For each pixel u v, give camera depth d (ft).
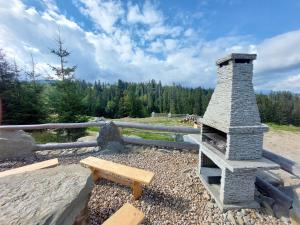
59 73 29.84
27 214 5.21
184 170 13.70
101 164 11.27
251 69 9.64
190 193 11.04
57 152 17.42
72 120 27.63
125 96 114.21
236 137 9.56
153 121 60.34
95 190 10.71
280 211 9.83
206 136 12.53
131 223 6.75
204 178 12.30
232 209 9.78
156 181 12.09
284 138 40.93
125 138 18.69
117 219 6.91
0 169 13.88
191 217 9.23
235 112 9.49
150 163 14.87
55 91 28.60
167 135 28.07
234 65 9.48
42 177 7.22
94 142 18.07
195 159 15.78
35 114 31.48
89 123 18.04
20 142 15.99
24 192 6.23
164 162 15.10
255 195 11.02
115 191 10.69
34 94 32.76
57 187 6.55
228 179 9.72
